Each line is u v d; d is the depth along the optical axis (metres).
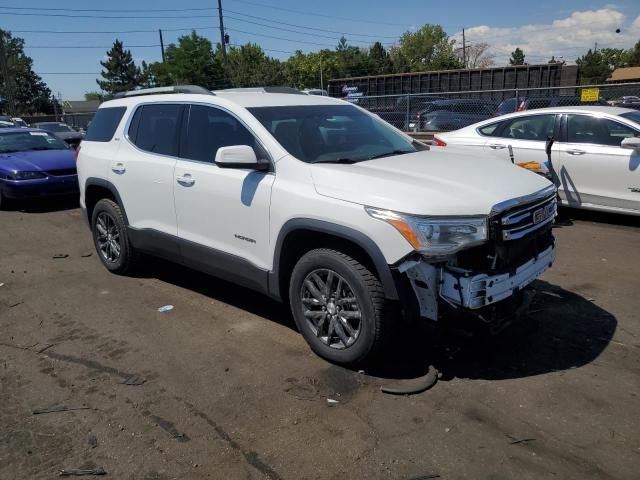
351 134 4.47
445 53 94.75
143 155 5.06
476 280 3.17
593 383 3.45
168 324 4.53
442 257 3.14
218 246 4.40
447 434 2.98
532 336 4.10
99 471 2.76
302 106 4.55
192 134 4.64
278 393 3.43
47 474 2.75
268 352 3.98
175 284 5.50
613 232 7.01
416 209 3.16
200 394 3.45
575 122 7.48
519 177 3.75
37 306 5.01
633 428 3.00
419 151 4.56
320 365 3.76
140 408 3.31
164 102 4.99
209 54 49.44
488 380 3.51
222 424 3.13
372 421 3.11
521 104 13.12
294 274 3.80
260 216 3.94
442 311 3.26
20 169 9.49
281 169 3.86
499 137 8.20
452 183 3.46
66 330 4.46
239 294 5.18
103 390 3.52
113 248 5.75
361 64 89.00
